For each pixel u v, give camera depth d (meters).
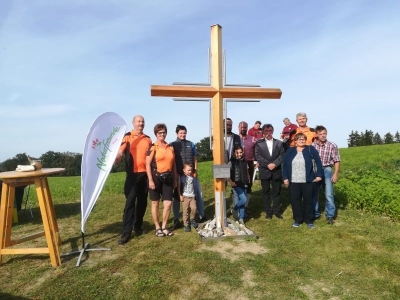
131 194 5.36
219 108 5.52
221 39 5.57
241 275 4.01
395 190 6.90
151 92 5.24
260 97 5.74
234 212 6.46
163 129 5.44
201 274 4.04
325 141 6.24
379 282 3.82
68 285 3.85
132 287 3.77
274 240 5.22
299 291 3.63
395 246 4.80
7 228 4.68
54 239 4.48
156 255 4.68
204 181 11.34
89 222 6.85
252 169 7.33
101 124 4.92
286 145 7.06
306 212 5.86
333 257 4.50
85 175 4.73
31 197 10.34
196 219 6.78
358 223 5.98
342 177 9.88
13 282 3.99
